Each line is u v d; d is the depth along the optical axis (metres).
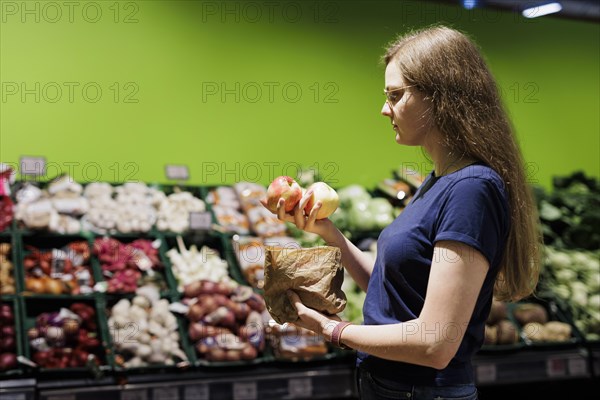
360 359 1.60
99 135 3.54
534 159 4.57
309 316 1.52
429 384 1.47
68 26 3.48
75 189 3.33
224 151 3.79
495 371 3.13
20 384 2.54
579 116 4.68
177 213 3.46
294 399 2.84
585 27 4.65
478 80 1.52
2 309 2.78
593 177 4.59
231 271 3.30
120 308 2.91
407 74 1.52
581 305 3.59
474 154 1.50
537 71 4.54
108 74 3.55
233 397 2.77
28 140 3.41
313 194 1.70
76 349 2.76
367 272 1.77
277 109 3.90
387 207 3.74
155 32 3.65
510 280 1.54
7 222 3.10
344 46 4.04
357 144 4.08
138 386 2.66
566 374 3.23
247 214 3.61
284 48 3.91
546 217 4.11
